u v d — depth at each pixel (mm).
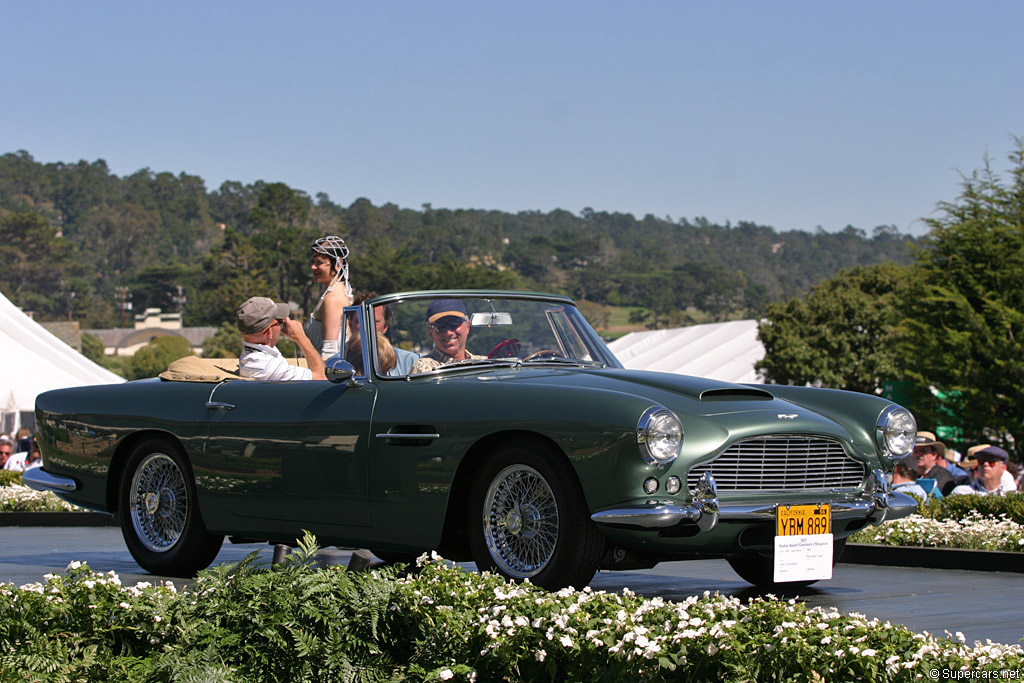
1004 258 38000
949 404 37531
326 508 8430
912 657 4910
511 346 9023
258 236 197500
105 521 17250
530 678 5355
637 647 5000
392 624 5887
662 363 74750
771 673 4949
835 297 66938
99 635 5887
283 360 10039
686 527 7293
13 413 34531
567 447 7227
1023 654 5160
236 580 6008
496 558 7602
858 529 8281
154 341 196500
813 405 8555
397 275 187250
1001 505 13031
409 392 8180
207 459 9148
